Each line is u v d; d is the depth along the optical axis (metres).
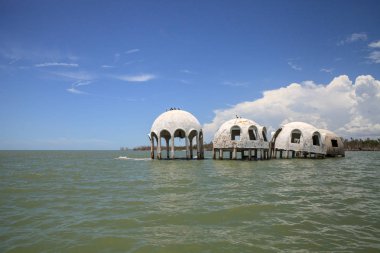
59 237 9.30
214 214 11.78
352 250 8.02
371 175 25.55
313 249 8.11
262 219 11.05
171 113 48.97
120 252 8.02
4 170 35.09
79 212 12.55
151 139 52.62
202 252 7.97
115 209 12.91
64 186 20.41
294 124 50.06
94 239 9.05
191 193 16.56
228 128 45.00
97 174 28.97
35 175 28.47
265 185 19.45
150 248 8.27
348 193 16.33
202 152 49.59
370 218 11.12
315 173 27.09
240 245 8.43
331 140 54.34
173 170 31.22
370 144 129.88
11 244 8.77
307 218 11.15
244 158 49.50
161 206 13.30
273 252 7.91
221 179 22.72
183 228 10.05
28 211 12.90
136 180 23.19
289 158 50.22
